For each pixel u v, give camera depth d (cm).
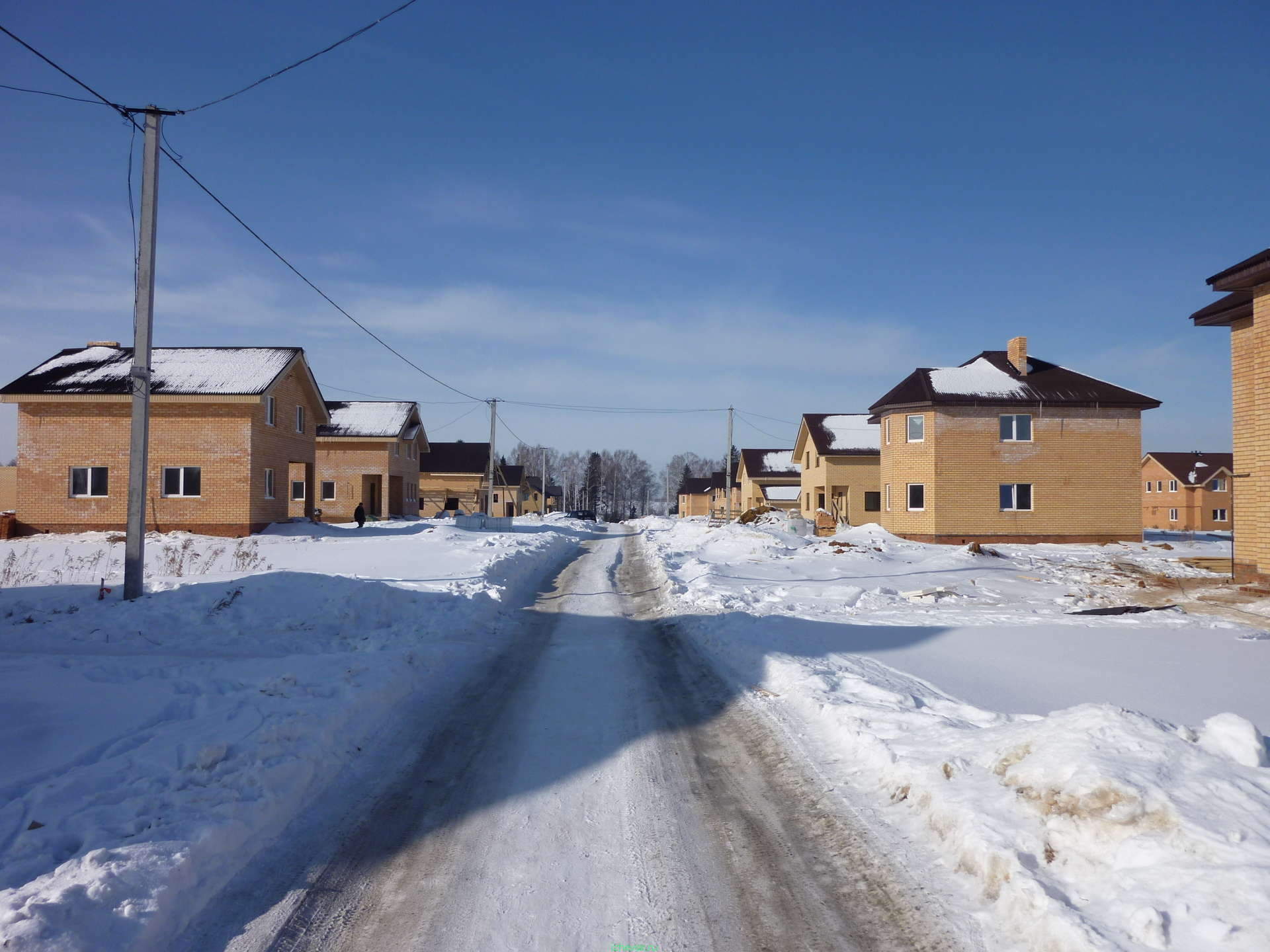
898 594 1599
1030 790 450
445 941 376
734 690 854
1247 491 1702
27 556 2150
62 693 784
